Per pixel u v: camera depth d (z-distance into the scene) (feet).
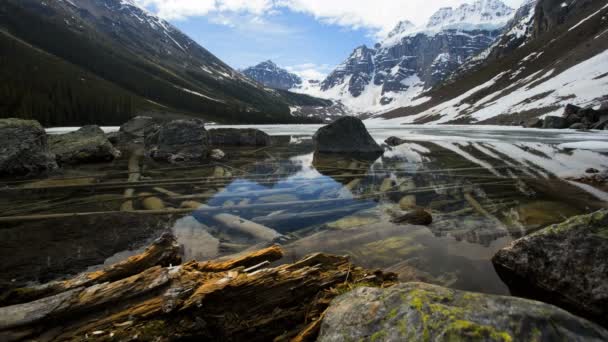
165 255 17.69
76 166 55.67
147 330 11.89
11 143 48.37
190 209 29.94
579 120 171.22
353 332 11.44
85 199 33.37
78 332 11.70
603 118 162.40
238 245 21.67
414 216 26.32
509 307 11.10
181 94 572.92
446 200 33.06
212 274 14.85
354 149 77.56
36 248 20.51
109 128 237.04
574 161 57.41
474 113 339.57
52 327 11.88
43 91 326.03
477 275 17.70
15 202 31.99
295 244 21.61
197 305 12.71
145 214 27.94
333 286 15.43
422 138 121.49
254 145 97.91
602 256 15.25
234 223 26.03
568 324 10.57
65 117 279.90
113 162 60.80
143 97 513.45
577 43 344.49
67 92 329.11
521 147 82.53
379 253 20.16
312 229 24.72
